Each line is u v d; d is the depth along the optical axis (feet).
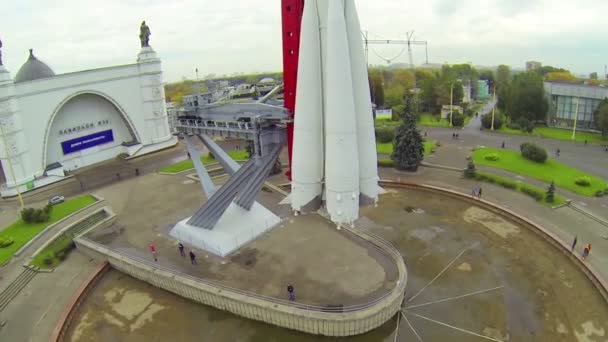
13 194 158.51
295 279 87.10
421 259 99.04
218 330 79.92
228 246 99.04
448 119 252.42
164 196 143.74
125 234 114.11
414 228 114.42
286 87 76.33
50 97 173.78
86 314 86.38
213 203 101.09
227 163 109.60
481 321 78.18
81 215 132.57
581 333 74.08
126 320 83.97
